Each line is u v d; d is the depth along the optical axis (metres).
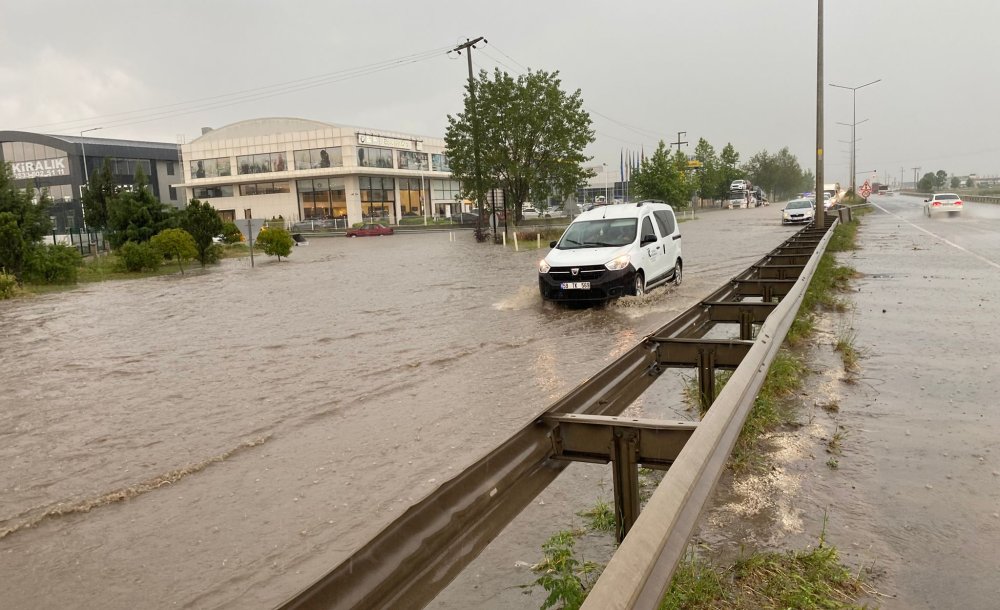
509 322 11.02
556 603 2.84
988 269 14.16
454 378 7.33
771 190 115.94
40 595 3.32
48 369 9.16
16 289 20.81
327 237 60.59
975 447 4.35
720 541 3.22
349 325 11.59
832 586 2.79
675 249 14.54
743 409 3.37
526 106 40.75
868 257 17.86
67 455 5.47
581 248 12.55
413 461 4.86
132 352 10.16
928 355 6.91
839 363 6.72
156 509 4.27
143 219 35.38
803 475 3.99
